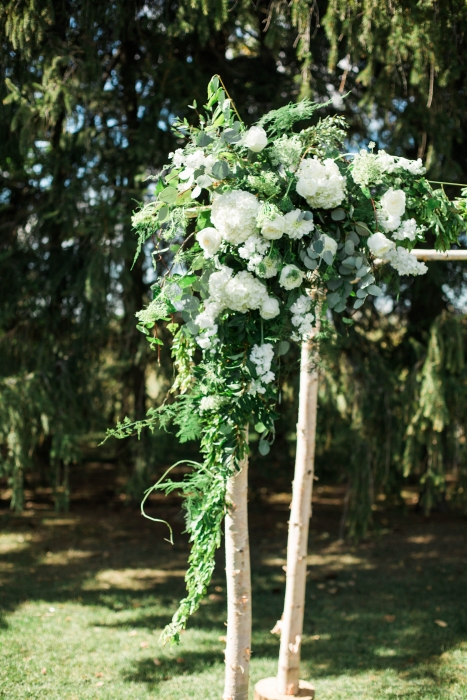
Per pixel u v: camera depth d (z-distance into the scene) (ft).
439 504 28.76
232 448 7.50
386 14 14.80
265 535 24.63
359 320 23.94
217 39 21.54
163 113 19.81
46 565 20.57
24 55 16.34
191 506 7.86
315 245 6.62
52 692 12.02
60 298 22.49
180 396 8.41
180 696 11.96
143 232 7.62
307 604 17.47
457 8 14.99
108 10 17.97
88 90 17.67
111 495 30.42
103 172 20.31
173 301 7.22
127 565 20.71
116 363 23.16
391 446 21.85
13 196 23.71
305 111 6.99
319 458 25.09
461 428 21.65
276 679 11.03
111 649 14.15
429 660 13.79
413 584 19.17
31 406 20.47
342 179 6.67
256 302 6.78
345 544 23.63
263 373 7.04
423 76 15.55
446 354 20.56
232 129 6.77
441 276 21.70
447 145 18.02
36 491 30.76
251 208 6.61
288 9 16.47
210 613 16.61
